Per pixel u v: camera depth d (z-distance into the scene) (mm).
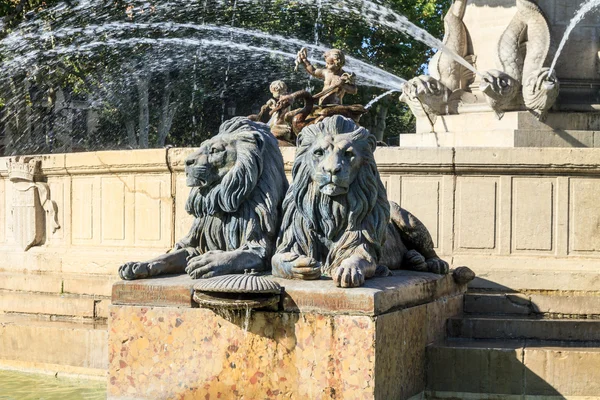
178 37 41625
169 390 11039
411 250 13312
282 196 12078
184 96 44844
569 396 11719
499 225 14914
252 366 10711
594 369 11680
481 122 18031
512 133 17094
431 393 11930
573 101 17922
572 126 17609
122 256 16312
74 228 17125
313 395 10445
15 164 17516
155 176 16156
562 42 17625
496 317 13422
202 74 44000
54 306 15672
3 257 17766
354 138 11305
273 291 10562
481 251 14961
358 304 10289
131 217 16422
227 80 44219
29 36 41125
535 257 14828
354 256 11203
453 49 18766
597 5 18031
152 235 16203
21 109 43688
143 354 11156
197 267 11453
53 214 17328
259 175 11906
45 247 17484
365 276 11117
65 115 44906
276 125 17188
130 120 45000
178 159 15789
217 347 10859
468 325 12945
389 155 15062
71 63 41781
